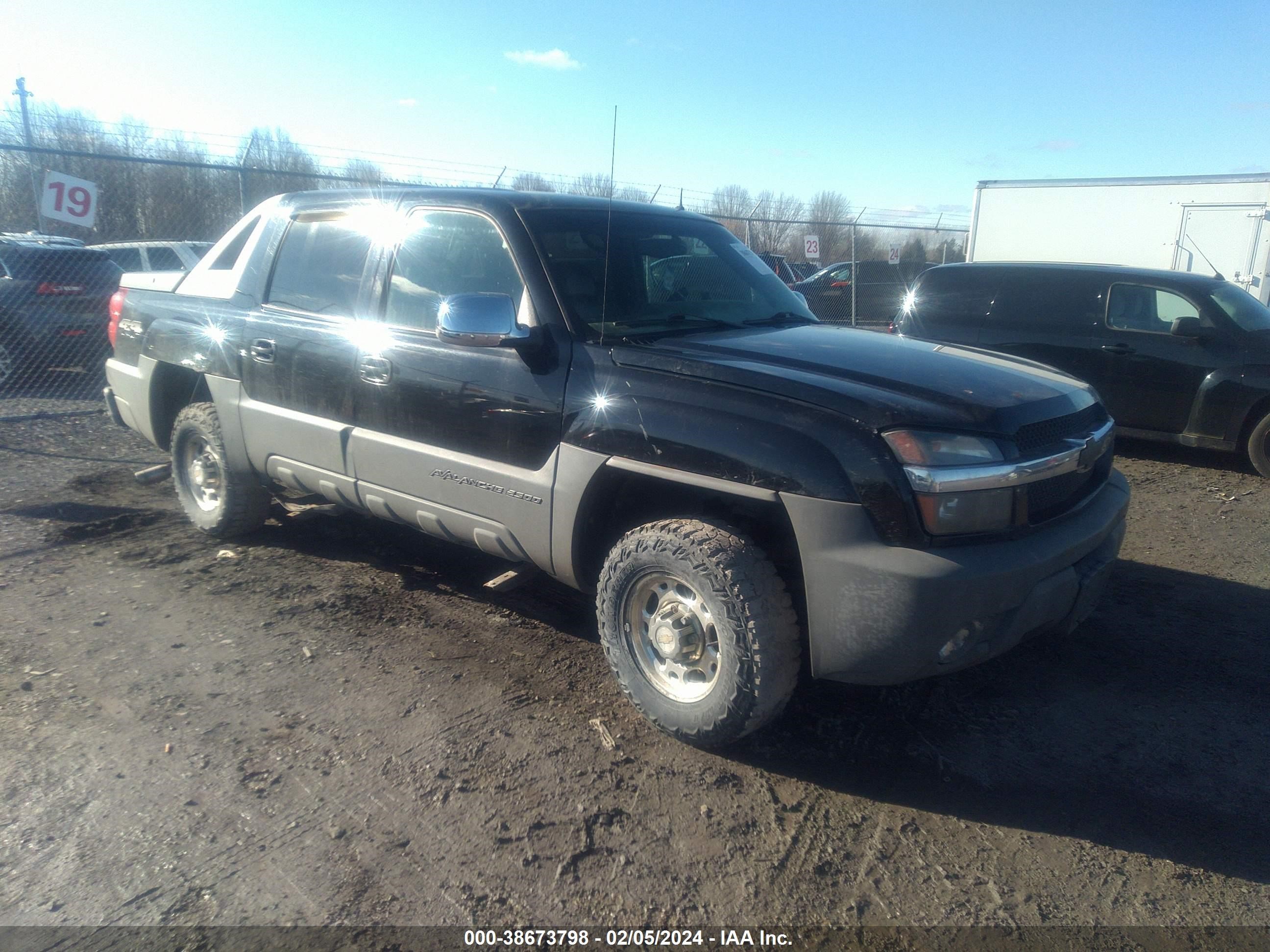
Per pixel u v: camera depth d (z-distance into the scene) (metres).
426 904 2.48
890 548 2.79
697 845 2.75
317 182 10.55
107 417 8.91
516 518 3.54
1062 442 3.20
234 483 4.91
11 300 10.07
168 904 2.46
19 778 3.00
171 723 3.35
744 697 3.00
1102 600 4.68
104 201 11.27
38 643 3.97
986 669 3.91
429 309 3.86
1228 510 6.52
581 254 3.72
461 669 3.80
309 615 4.31
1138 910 2.51
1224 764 3.23
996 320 8.77
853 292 14.70
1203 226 15.17
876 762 3.20
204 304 4.91
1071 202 16.48
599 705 3.54
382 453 3.97
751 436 2.94
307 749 3.20
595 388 3.29
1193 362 7.70
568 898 2.52
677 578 3.15
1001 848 2.77
